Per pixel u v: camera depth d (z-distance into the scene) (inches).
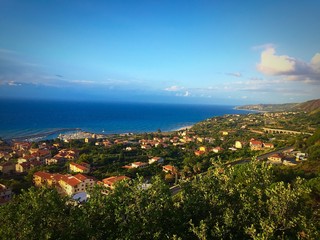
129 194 917.2
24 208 861.2
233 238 824.3
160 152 5457.7
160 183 979.3
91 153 5211.6
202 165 3892.7
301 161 3555.6
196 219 912.3
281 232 863.7
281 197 849.5
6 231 788.0
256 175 1050.7
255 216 850.8
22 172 4013.3
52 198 913.5
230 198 959.0
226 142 6673.2
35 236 800.3
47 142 6318.9
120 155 4916.3
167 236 776.9
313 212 930.1
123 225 848.3
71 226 861.2
